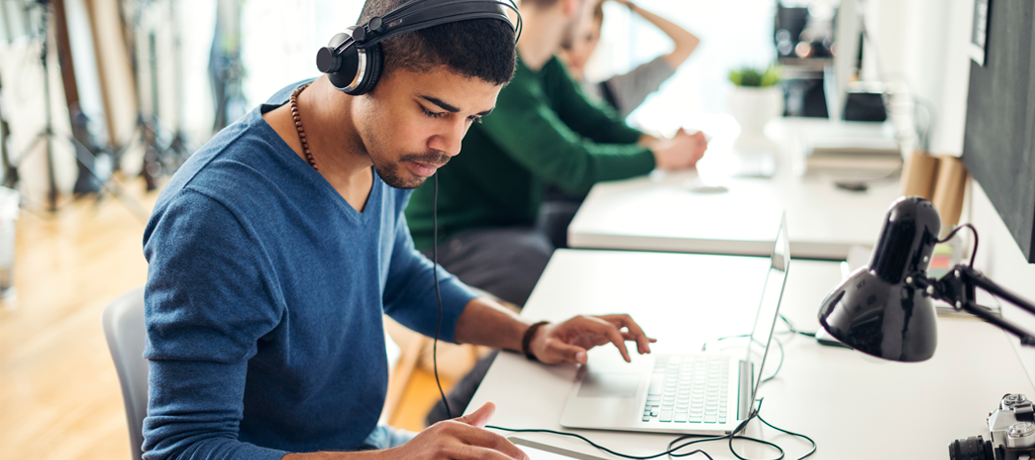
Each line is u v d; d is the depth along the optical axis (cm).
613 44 489
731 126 314
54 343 267
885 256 76
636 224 174
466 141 206
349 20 478
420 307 126
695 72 495
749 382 102
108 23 473
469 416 86
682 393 101
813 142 216
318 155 95
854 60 249
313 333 97
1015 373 104
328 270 97
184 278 82
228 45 463
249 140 92
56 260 347
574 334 113
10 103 402
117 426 216
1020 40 103
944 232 146
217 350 84
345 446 110
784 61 347
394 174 89
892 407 97
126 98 491
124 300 106
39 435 212
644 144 240
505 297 189
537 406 101
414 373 230
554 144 205
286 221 91
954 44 170
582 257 158
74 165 439
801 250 160
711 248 163
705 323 125
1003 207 112
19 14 413
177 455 81
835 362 110
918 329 76
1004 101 112
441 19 79
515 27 89
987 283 71
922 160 155
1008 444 78
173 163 463
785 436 91
